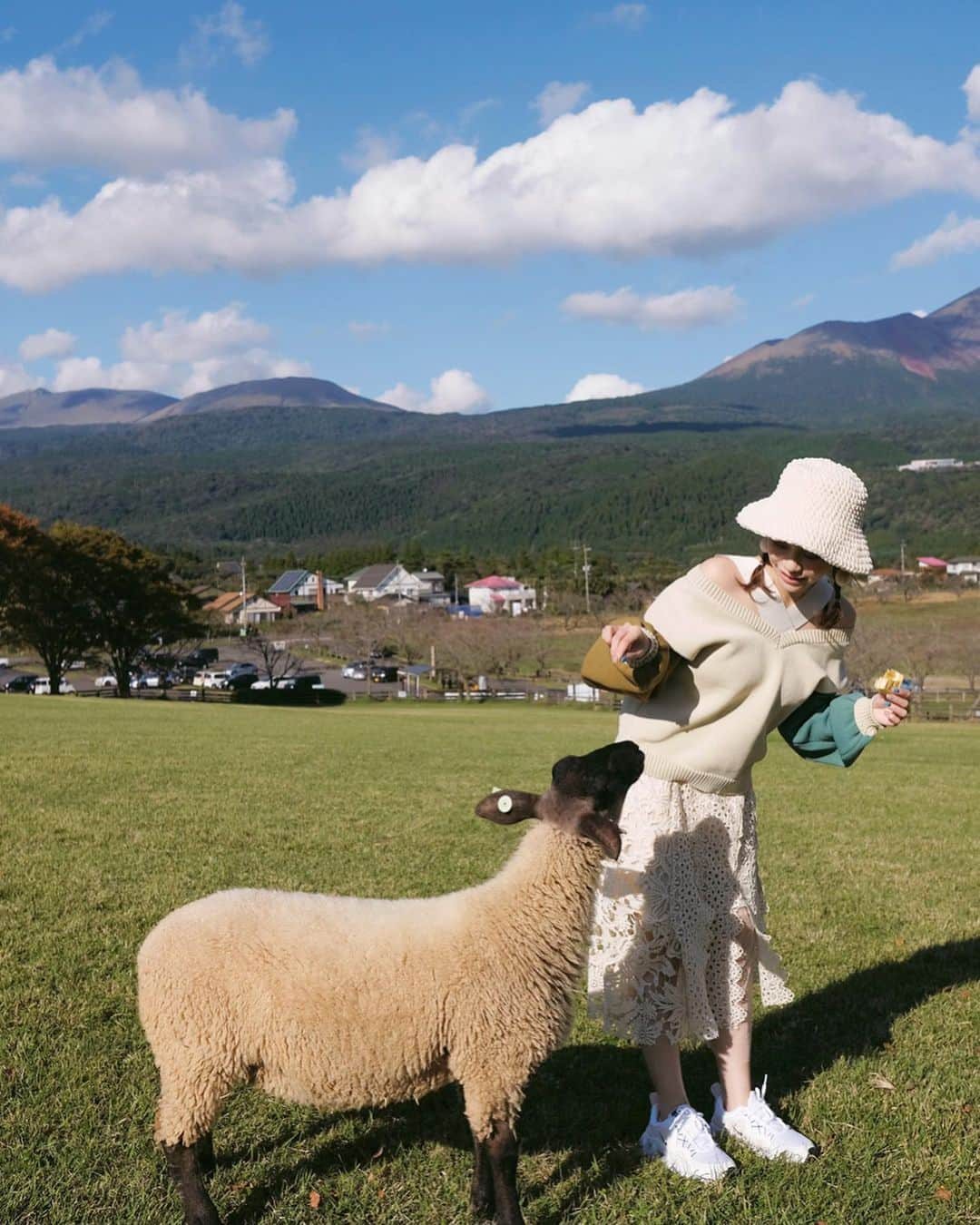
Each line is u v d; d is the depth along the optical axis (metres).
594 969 4.30
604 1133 4.48
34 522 63.06
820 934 7.60
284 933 3.71
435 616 93.25
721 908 4.23
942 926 7.86
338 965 3.65
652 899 4.11
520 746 23.23
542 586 141.88
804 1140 4.28
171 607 66.50
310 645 112.31
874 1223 3.83
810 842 11.45
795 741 4.50
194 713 34.09
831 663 4.30
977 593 103.31
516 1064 3.70
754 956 4.40
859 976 6.63
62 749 18.02
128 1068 4.82
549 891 3.82
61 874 8.39
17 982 5.83
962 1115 4.68
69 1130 4.27
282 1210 3.87
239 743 21.14
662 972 4.15
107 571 63.59
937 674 69.81
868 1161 4.24
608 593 117.06
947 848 11.16
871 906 8.51
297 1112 4.55
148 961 3.68
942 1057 5.31
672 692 4.21
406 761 18.69
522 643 81.19
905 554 156.38
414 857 9.67
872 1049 5.45
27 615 62.44
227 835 10.34
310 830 10.80
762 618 4.09
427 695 69.75
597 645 4.16
